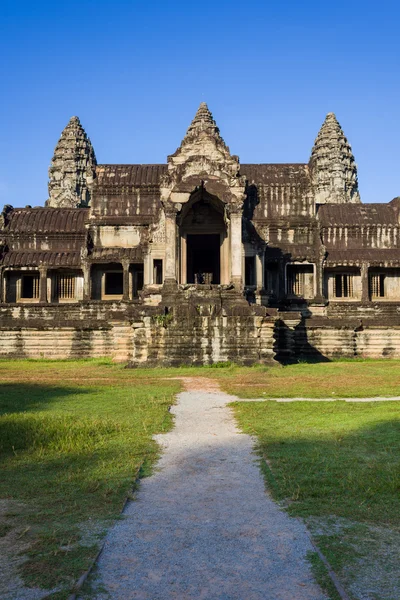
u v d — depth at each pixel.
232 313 38.91
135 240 59.16
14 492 11.26
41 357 49.25
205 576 7.83
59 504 10.61
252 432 16.61
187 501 10.80
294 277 59.72
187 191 43.34
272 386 27.70
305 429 16.84
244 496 11.07
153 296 47.03
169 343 38.97
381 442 14.80
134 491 11.43
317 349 47.91
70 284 60.41
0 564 8.20
